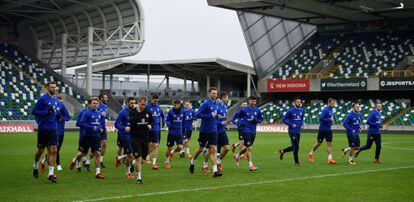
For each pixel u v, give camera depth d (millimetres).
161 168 18328
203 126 15766
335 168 18156
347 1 46406
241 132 18719
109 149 27719
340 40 62781
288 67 60906
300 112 19141
